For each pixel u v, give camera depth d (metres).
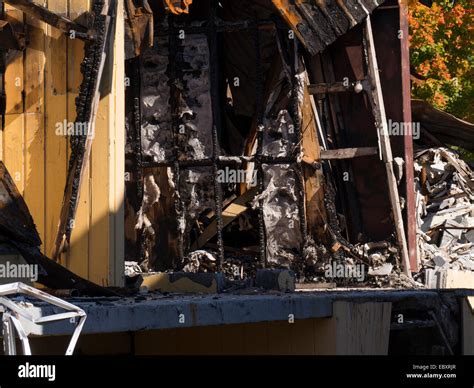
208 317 10.11
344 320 11.69
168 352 12.05
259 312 10.76
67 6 14.23
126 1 15.72
